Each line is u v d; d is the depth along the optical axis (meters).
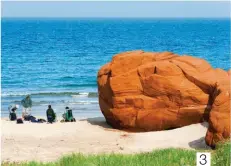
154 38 191.00
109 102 39.75
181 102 37.44
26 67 97.31
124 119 38.62
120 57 39.28
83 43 163.38
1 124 41.72
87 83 76.69
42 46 149.50
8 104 58.22
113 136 37.12
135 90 38.56
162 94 37.78
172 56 40.56
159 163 22.34
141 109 38.22
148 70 38.41
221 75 38.00
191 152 24.42
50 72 89.88
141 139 35.88
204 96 37.28
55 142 35.19
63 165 23.83
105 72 40.47
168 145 33.84
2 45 151.00
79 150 32.72
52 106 55.81
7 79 81.44
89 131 38.81
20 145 34.03
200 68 38.34
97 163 22.78
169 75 37.88
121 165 22.16
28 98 45.59
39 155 31.19
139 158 23.58
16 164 25.86
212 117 31.86
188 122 37.72
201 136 35.12
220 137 31.33
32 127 40.44
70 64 103.12
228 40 179.38
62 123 42.12
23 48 141.38
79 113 51.62
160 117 37.91
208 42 170.38
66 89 71.44
